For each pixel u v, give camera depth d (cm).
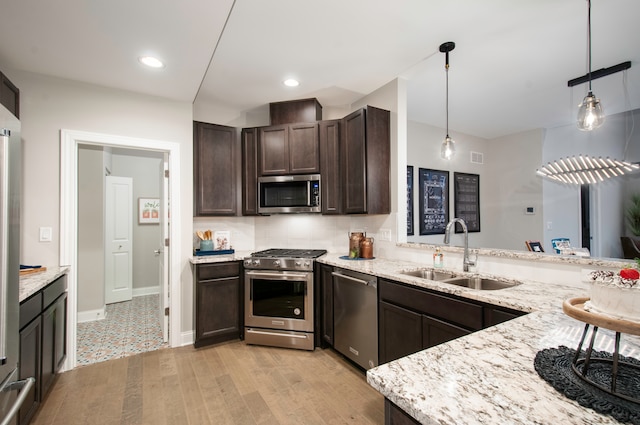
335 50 233
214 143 312
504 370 75
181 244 292
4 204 119
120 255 441
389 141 287
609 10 190
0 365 116
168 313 292
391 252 285
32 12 166
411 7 185
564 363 77
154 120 281
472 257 222
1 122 119
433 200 435
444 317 175
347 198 288
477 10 189
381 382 70
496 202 498
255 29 204
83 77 244
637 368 74
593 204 436
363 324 234
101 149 368
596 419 56
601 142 426
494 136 498
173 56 215
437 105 363
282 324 281
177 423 178
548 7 188
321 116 344
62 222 241
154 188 486
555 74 281
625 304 70
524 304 139
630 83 300
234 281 295
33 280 191
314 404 196
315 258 284
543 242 446
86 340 299
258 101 330
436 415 57
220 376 231
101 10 166
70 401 199
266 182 313
